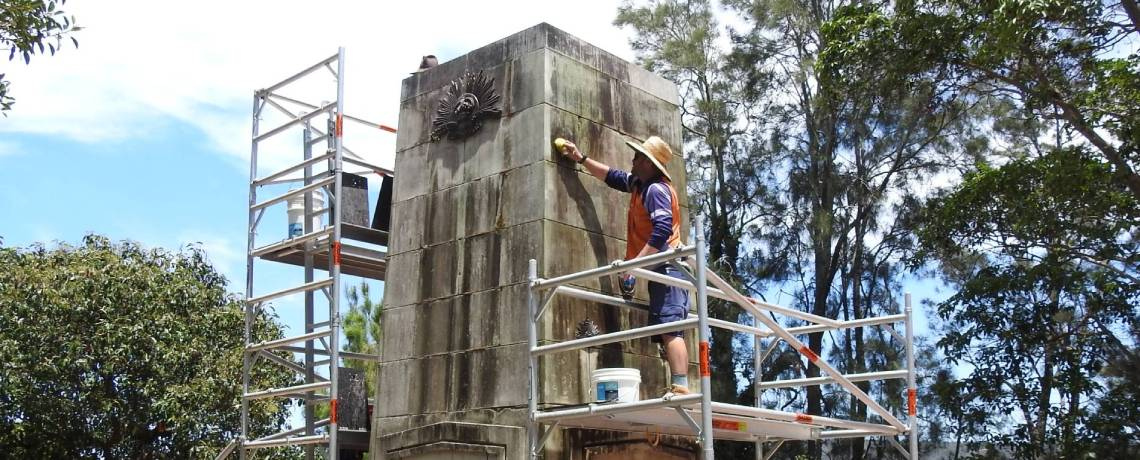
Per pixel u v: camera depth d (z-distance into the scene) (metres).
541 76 8.06
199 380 16.52
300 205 9.98
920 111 18.08
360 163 9.95
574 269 7.88
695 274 6.56
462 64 8.66
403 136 8.93
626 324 8.23
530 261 7.28
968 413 16.14
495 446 7.44
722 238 22.80
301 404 17.17
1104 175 13.46
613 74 8.73
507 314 7.75
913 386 8.51
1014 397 15.58
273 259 10.22
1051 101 13.23
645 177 7.82
